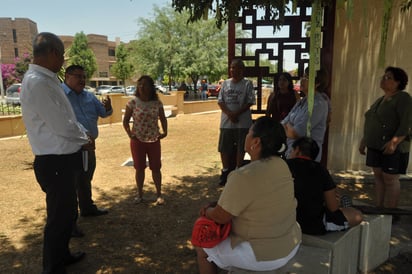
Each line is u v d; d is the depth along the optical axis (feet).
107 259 10.93
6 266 10.55
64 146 9.12
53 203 9.31
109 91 137.69
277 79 17.72
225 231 7.13
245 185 6.64
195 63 95.55
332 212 8.98
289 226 7.13
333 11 16.93
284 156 11.60
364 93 18.31
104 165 22.36
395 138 11.46
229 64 18.12
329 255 8.21
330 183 8.77
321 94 11.75
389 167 11.87
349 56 17.99
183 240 12.14
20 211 14.83
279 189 6.83
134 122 14.56
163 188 17.69
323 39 17.30
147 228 13.06
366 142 12.75
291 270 7.57
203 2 12.19
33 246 11.76
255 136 6.95
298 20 17.07
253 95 17.24
